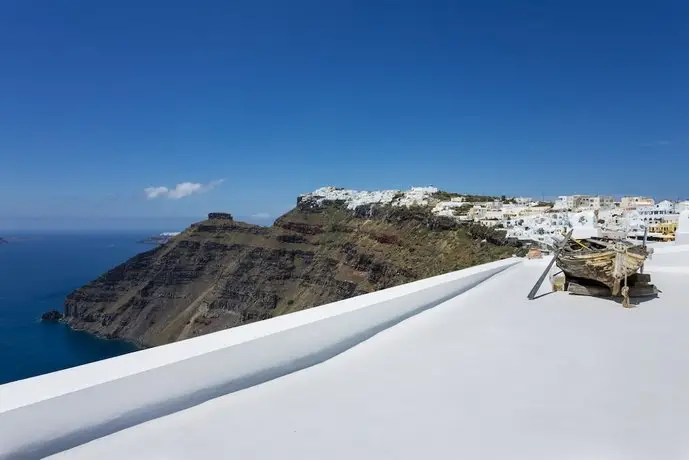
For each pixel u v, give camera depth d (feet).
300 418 12.71
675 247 64.69
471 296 33.86
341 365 17.51
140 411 11.92
